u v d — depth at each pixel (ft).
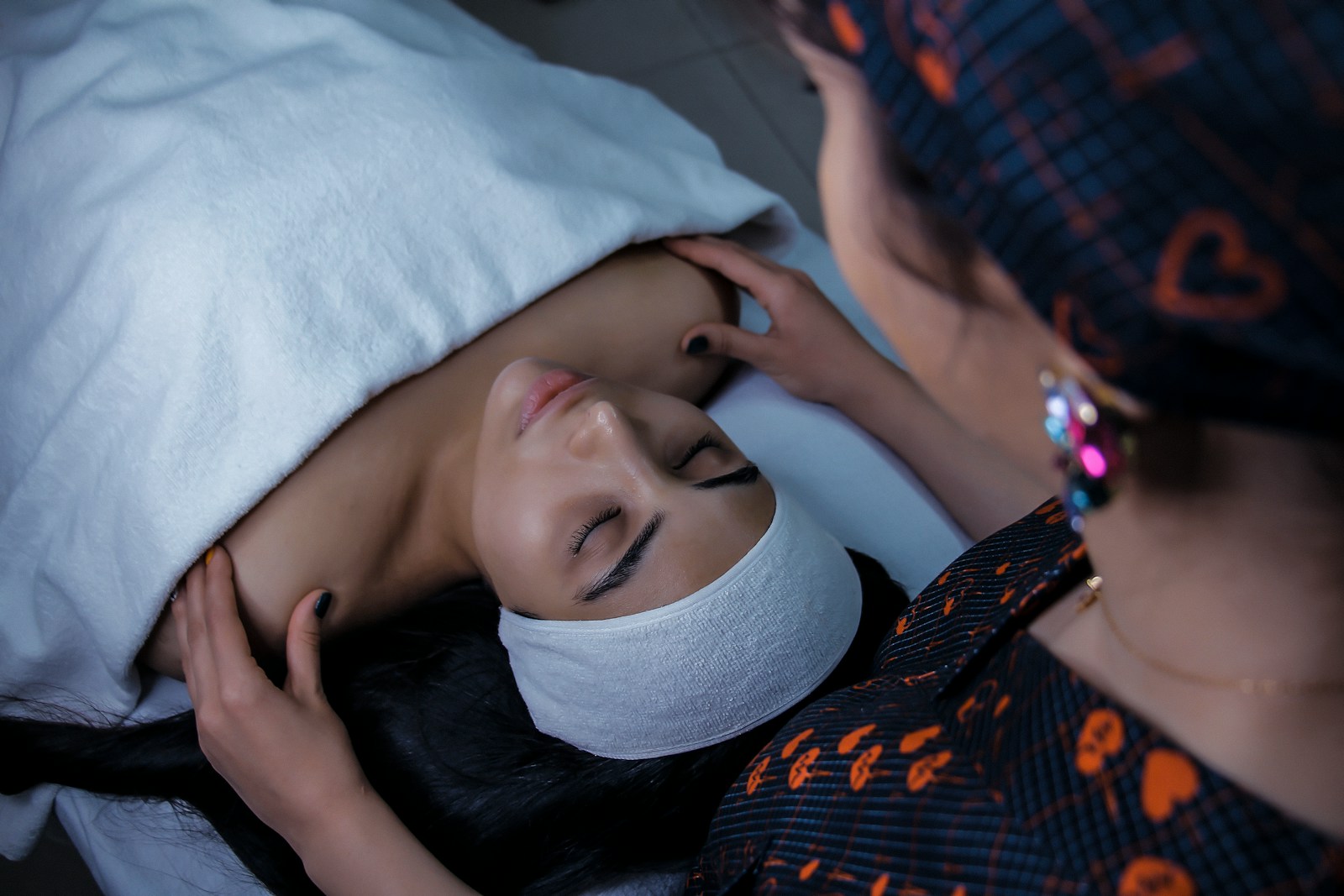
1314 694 1.17
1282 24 0.76
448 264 3.62
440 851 3.48
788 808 2.06
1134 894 1.30
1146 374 0.90
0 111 4.05
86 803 3.71
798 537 3.37
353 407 3.36
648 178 4.31
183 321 3.29
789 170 7.02
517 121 4.01
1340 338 0.80
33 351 3.51
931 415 4.21
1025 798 1.51
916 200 1.00
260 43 3.92
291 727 3.05
